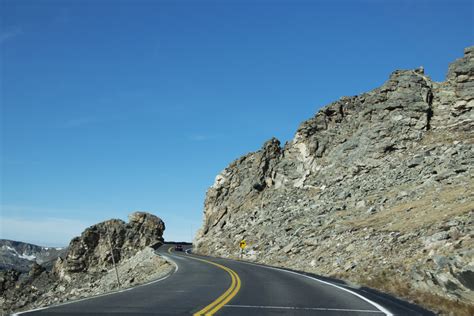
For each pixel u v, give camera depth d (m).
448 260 17.22
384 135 64.38
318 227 49.88
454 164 49.50
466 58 64.38
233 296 17.47
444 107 64.38
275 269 36.69
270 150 84.25
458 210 32.41
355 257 32.34
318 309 14.11
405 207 42.03
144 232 130.50
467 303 14.61
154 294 18.17
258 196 78.62
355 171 63.25
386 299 16.89
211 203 86.00
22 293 125.06
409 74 68.81
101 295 17.95
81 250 127.00
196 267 40.38
